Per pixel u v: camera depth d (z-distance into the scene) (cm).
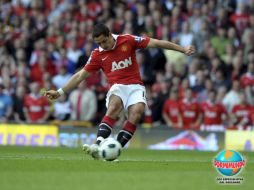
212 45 8544
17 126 7600
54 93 4238
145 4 9275
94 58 4169
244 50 8550
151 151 6488
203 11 8831
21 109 8000
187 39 8581
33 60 8712
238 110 7706
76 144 7431
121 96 4116
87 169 3541
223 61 8212
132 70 4144
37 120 7925
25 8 9569
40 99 7925
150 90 8106
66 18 9044
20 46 8750
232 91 7781
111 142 3906
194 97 7825
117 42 4100
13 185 2831
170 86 7950
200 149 7288
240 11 9025
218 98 7769
